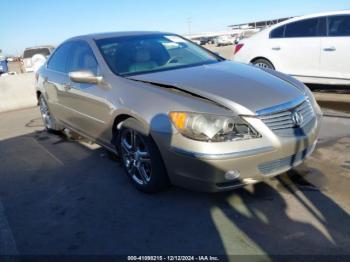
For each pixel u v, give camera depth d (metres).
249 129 2.98
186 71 3.84
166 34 4.97
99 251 2.85
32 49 19.31
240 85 3.35
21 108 9.70
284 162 3.20
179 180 3.22
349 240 2.70
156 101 3.28
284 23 7.75
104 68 4.06
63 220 3.35
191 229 3.00
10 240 3.11
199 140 2.95
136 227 3.11
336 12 7.02
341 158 4.11
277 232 2.86
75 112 4.73
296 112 3.20
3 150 5.69
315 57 7.21
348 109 6.24
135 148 3.65
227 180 2.99
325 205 3.17
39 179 4.34
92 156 4.95
